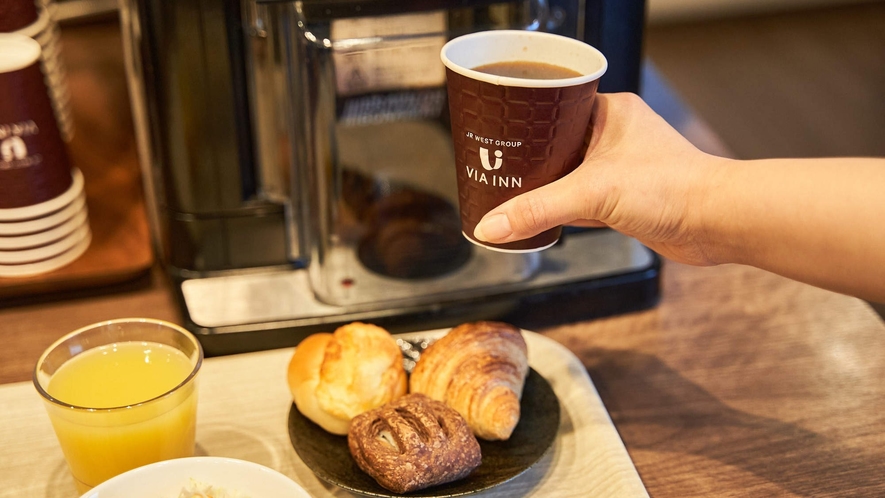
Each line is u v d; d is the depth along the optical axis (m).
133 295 0.85
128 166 0.98
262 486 0.62
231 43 0.75
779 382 0.78
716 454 0.72
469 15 0.75
